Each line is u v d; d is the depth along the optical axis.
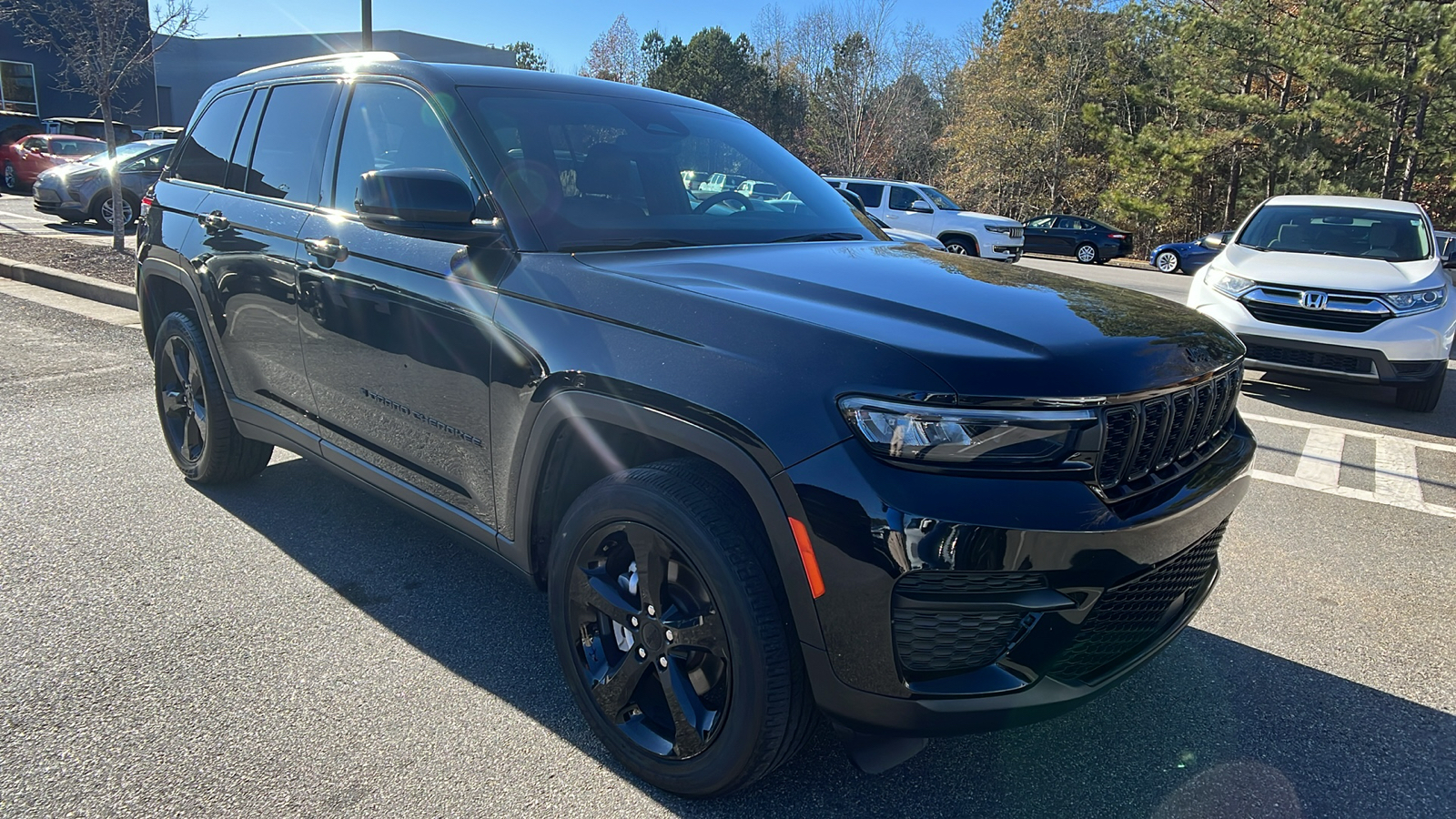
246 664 2.74
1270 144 28.77
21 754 2.28
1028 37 38.12
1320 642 3.19
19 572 3.27
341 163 3.15
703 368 2.00
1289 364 6.80
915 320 2.03
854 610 1.83
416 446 2.79
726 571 1.94
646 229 2.70
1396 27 24.17
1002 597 1.82
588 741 2.43
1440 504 4.75
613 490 2.16
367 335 2.87
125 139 21.94
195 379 3.97
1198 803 2.29
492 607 3.15
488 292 2.47
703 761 2.09
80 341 7.04
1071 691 1.92
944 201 19.05
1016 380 1.81
